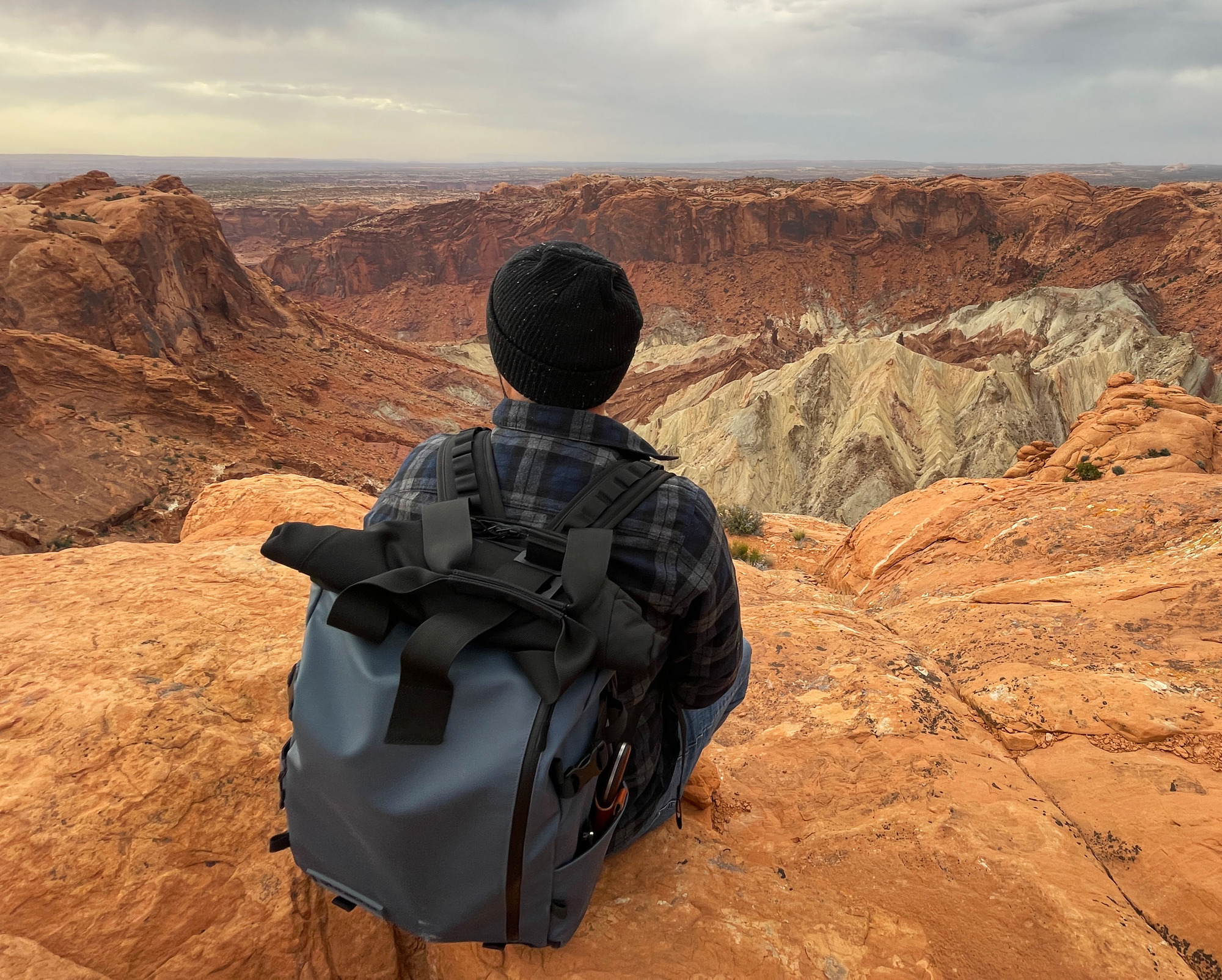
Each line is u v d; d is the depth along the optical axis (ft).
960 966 6.89
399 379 327.88
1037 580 17.70
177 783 7.06
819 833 9.17
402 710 3.95
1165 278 513.45
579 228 653.71
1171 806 9.61
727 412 331.36
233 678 8.54
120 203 238.68
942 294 573.74
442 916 4.36
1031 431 300.81
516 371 4.84
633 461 4.99
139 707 7.68
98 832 6.49
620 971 6.25
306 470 160.45
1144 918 8.14
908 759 10.69
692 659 5.55
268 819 7.13
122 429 139.85
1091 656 13.51
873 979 6.48
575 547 4.35
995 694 12.64
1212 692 11.84
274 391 245.04
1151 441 65.10
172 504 131.75
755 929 6.77
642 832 6.61
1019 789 10.05
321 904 6.87
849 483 277.23
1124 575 16.97
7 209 207.00
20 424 126.41
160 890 6.33
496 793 3.98
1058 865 8.39
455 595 4.27
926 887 8.02
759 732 11.89
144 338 211.82
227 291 280.31
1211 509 23.04
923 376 320.50
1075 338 454.40
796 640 15.14
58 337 142.20
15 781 6.77
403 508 5.13
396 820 4.10
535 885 4.24
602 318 4.58
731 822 9.49
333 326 366.02
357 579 4.34
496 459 4.94
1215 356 442.91
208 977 6.11
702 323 576.61
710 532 4.93
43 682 8.06
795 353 429.79
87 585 10.93
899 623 17.71
